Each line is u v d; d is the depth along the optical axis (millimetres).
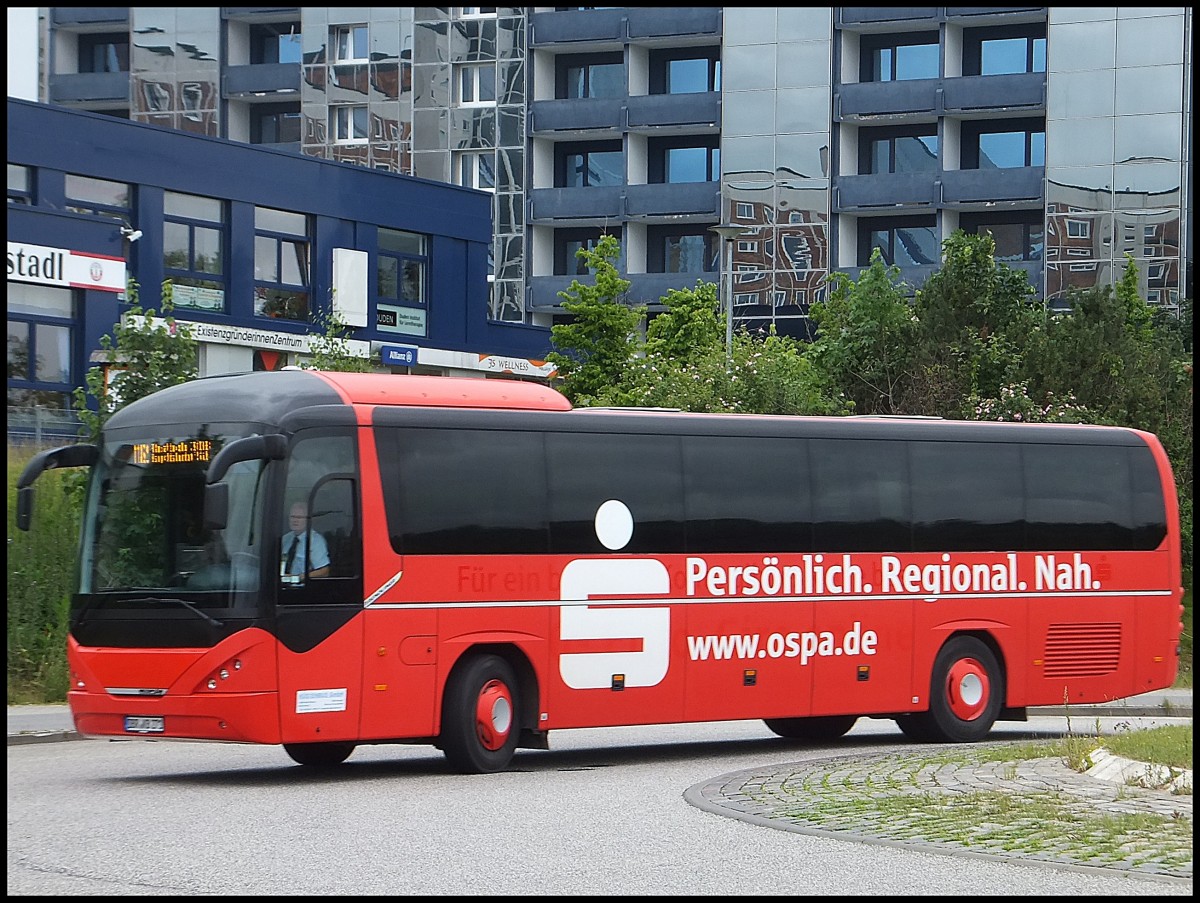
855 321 41156
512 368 55750
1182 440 36625
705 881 10070
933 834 11789
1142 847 11109
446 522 17047
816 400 37438
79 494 25703
